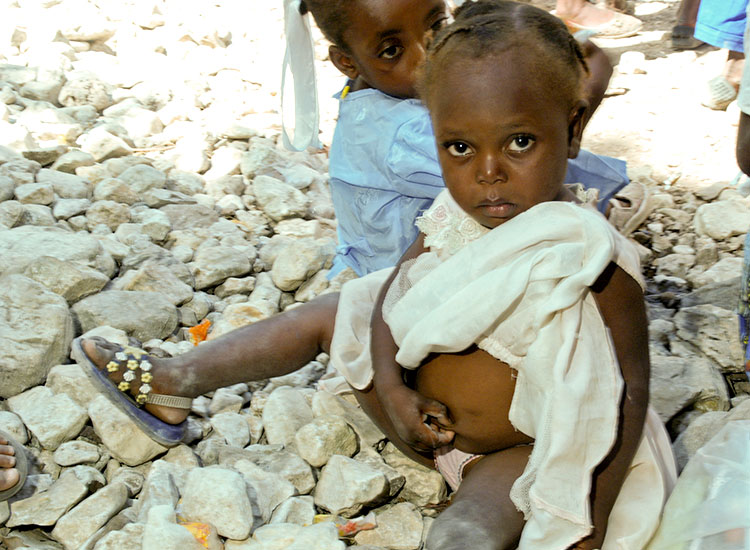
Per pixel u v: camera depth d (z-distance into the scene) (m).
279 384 2.72
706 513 1.75
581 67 1.85
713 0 3.98
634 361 1.89
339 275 3.13
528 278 1.81
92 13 5.21
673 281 3.21
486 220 1.89
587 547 1.78
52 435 2.33
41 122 4.07
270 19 5.73
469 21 1.79
